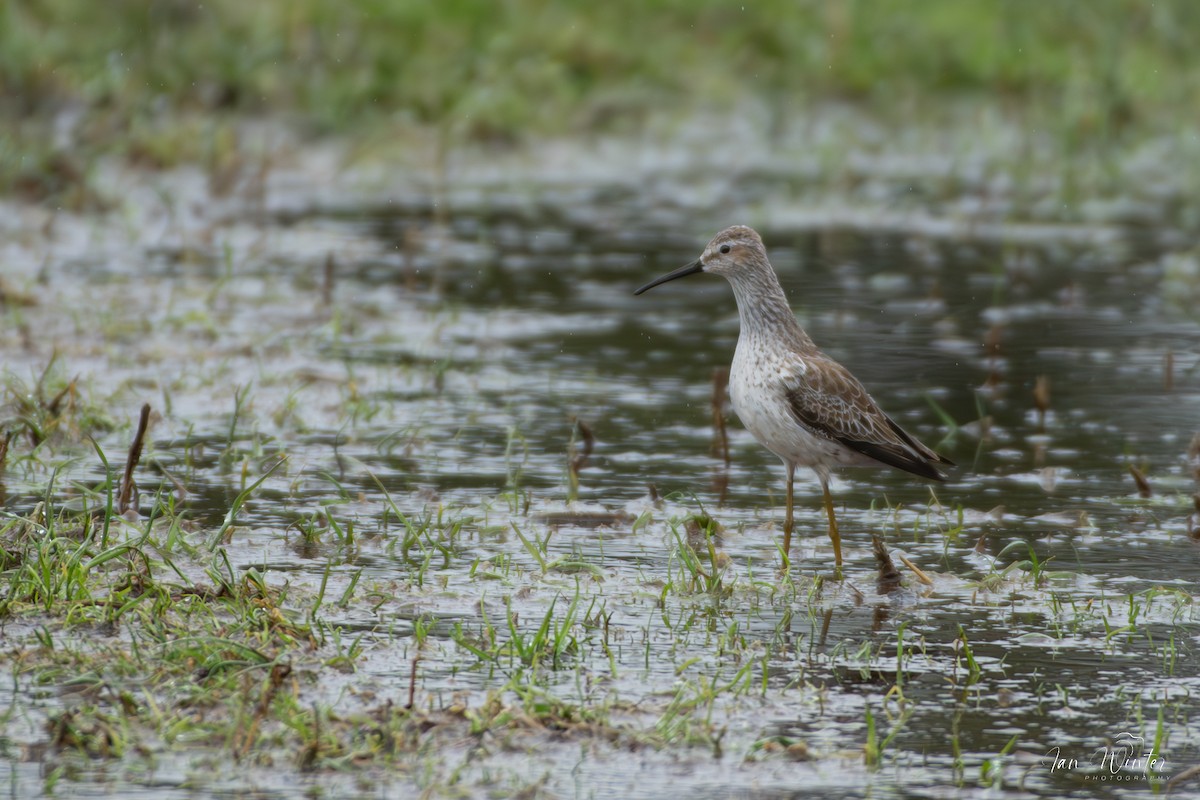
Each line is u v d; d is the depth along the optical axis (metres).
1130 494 12.72
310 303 18.11
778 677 9.16
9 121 23.19
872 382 15.80
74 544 10.37
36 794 7.60
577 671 9.13
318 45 27.05
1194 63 30.39
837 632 9.92
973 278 20.08
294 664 9.07
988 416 14.79
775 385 11.16
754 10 31.00
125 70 25.25
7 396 13.74
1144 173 26.48
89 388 14.30
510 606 10.17
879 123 29.05
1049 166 26.33
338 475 12.75
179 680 8.77
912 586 10.74
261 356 16.03
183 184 23.34
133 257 19.80
